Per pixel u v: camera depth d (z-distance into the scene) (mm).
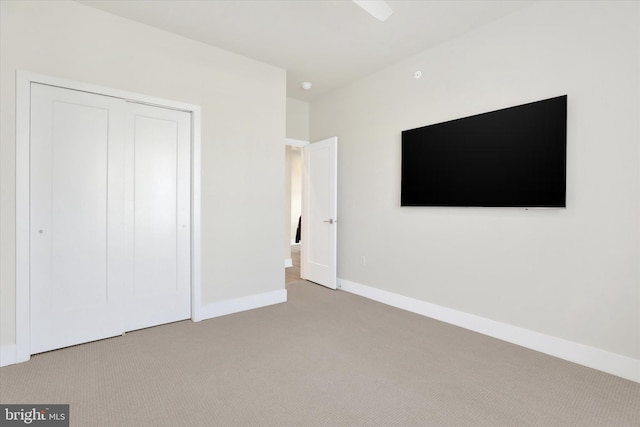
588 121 2201
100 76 2533
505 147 2596
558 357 2338
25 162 2225
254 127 3406
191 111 3000
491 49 2707
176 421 1622
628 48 2045
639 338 2018
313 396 1847
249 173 3369
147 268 2814
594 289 2189
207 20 2688
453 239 3006
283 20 2688
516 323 2576
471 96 2852
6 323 2172
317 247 4430
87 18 2479
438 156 3078
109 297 2605
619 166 2082
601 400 1825
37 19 2283
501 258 2666
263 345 2506
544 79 2408
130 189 2703
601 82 2146
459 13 2582
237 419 1644
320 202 4367
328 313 3270
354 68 3635
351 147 4090
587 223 2215
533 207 2451
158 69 2807
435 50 3125
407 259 3418
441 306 3100
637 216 2021
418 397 1845
